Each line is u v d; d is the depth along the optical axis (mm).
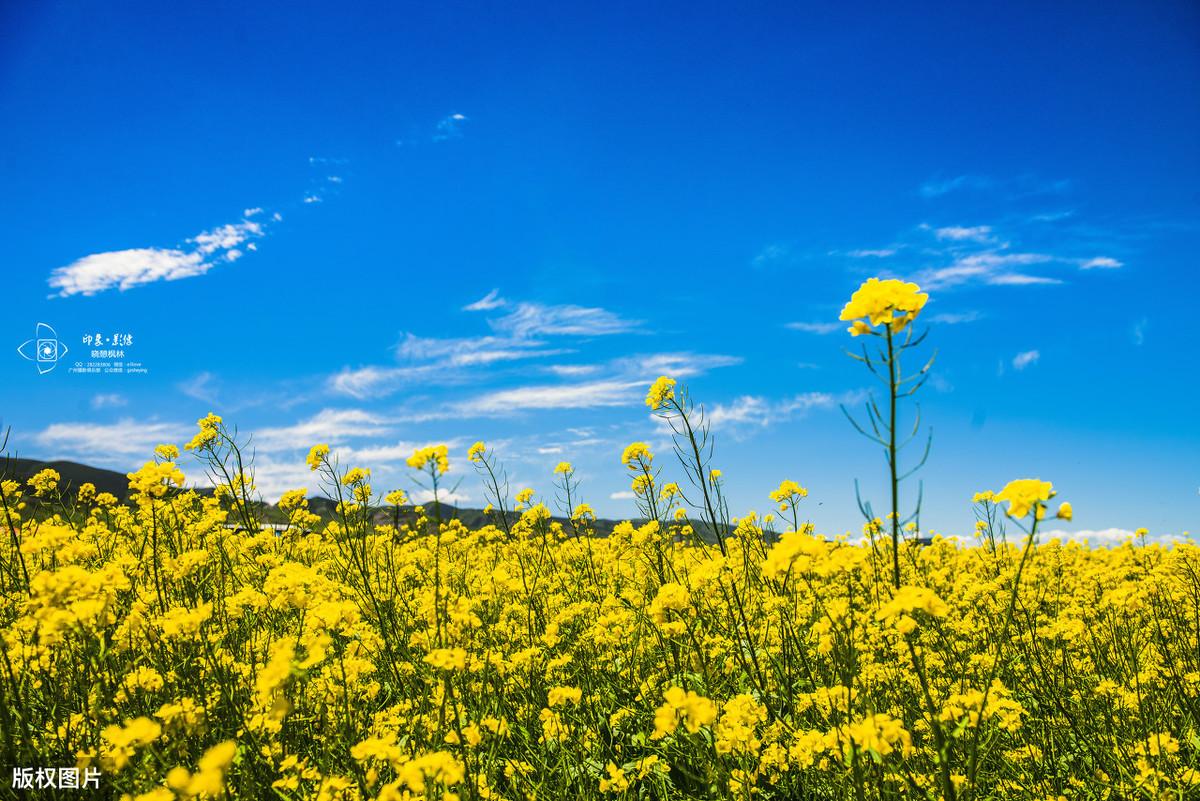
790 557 769
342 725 930
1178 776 945
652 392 1178
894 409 666
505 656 1283
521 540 2260
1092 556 2625
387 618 1307
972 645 1416
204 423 1765
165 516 1484
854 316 677
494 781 895
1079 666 1314
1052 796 956
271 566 1497
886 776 851
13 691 827
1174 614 1432
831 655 1115
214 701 999
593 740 1050
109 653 917
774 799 928
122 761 733
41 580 801
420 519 2092
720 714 885
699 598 1169
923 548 2234
